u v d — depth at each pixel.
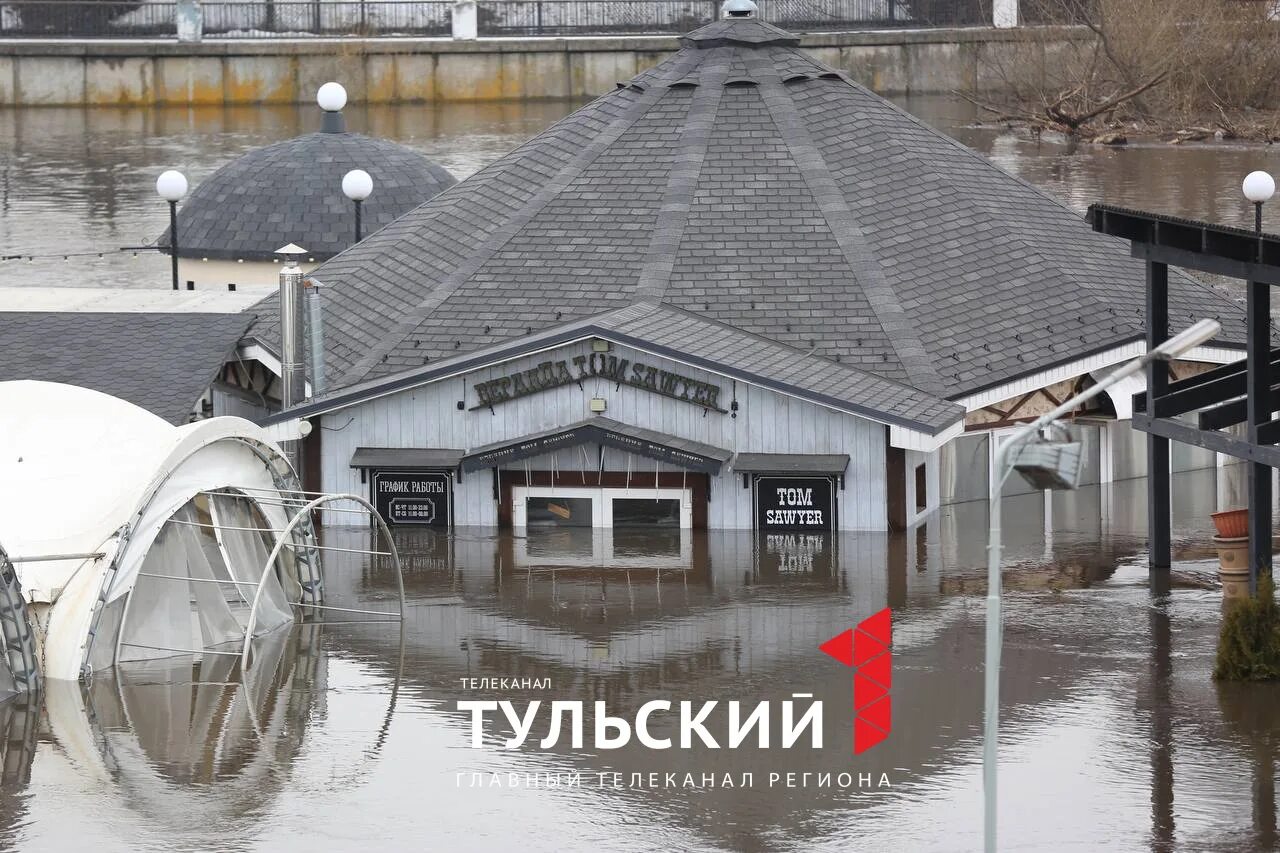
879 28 152.62
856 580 51.97
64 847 35.38
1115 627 47.50
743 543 56.12
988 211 65.31
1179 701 42.06
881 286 60.69
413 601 50.91
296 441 59.84
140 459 48.28
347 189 72.31
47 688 44.28
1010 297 61.69
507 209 65.81
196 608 47.81
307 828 36.06
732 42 69.19
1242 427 63.69
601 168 65.94
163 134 136.12
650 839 35.31
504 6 153.25
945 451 60.19
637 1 153.62
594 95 147.12
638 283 61.28
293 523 45.94
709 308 60.28
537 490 58.56
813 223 62.91
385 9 152.50
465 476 58.75
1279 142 127.88
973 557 54.16
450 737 40.69
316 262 79.94
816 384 56.53
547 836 35.50
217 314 64.75
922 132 68.88
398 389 58.59
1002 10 151.75
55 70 144.12
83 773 39.03
